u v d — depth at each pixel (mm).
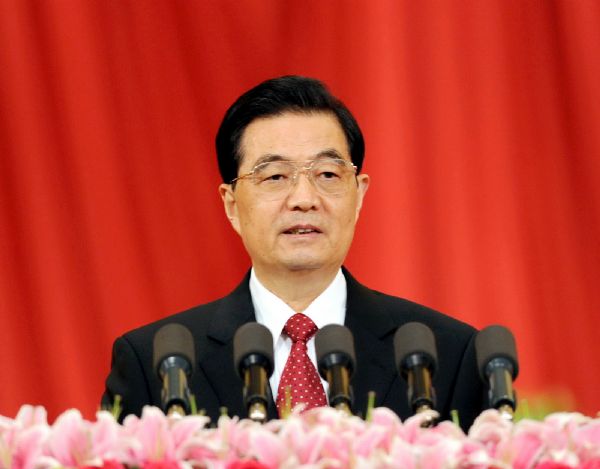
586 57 12180
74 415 4793
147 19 12039
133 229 12023
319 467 4504
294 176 7367
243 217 7598
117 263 11961
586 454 4637
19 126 11852
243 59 12070
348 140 7598
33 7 11922
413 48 12180
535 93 12242
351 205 7508
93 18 11969
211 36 12062
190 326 7695
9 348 11805
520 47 12234
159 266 12039
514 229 12227
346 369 5777
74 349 11875
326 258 7402
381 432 4684
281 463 4578
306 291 7562
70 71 11906
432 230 12211
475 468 4566
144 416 4738
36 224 11867
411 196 12164
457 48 12188
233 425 4801
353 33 12117
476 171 12219
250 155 7512
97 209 11938
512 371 5715
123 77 12016
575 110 12211
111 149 11969
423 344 5816
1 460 4621
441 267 12203
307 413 4922
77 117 11914
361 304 7648
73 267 11930
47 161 11898
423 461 4539
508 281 12219
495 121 12219
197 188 12094
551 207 12250
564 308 12242
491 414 4910
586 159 12211
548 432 4676
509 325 12219
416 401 5633
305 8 12109
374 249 12188
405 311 7738
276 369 7367
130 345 7625
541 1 12227
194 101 12086
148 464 4582
